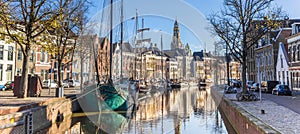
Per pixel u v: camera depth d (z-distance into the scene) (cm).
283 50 3178
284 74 3138
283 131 650
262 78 3869
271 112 1018
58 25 1362
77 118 1375
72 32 1672
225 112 1320
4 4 1216
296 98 1855
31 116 955
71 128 1180
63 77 3444
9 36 1388
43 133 1065
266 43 3750
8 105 985
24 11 1326
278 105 1282
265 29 1532
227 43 1548
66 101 1375
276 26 1495
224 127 1118
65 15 1375
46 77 3531
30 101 1179
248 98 1527
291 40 2977
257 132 620
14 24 1354
